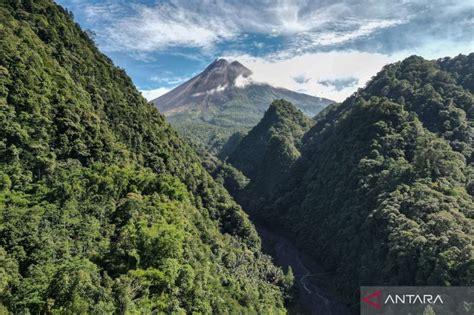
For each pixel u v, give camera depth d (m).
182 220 55.09
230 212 83.88
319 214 97.69
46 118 55.66
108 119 69.44
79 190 50.66
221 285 56.62
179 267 44.97
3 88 52.97
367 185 84.06
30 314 32.69
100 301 34.19
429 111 106.00
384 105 101.12
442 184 72.56
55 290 33.88
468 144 90.38
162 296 40.91
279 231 112.19
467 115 102.25
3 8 68.00
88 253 42.09
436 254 56.31
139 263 42.94
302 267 89.12
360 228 77.31
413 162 82.31
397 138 91.69
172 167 73.81
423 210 66.06
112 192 53.50
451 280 52.16
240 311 53.75
